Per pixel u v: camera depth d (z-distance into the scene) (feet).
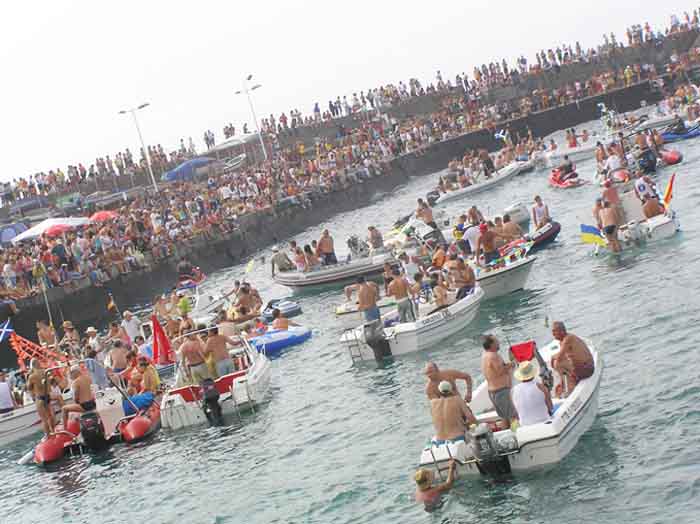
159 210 173.27
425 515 46.21
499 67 286.46
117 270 147.74
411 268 95.96
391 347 77.46
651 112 248.11
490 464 46.11
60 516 61.05
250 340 91.97
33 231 134.72
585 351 51.67
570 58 298.76
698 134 163.53
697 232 92.02
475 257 92.02
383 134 247.50
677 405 51.42
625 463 46.01
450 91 281.95
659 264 83.56
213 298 122.21
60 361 91.81
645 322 68.03
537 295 85.40
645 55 297.74
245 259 178.70
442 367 71.00
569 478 45.73
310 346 91.86
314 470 57.26
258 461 61.72
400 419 62.34
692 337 61.87
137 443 73.26
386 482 52.11
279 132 247.70
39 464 74.33
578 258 96.02
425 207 120.06
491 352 49.44
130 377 84.58
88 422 73.26
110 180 200.95
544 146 189.98
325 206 207.82
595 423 51.42
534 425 46.52
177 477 62.75
